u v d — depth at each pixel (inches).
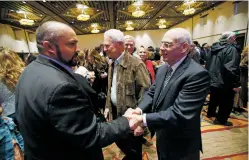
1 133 47.5
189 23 498.6
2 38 373.1
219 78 110.3
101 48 176.9
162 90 48.1
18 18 363.6
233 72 102.7
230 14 313.7
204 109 150.1
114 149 96.7
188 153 46.3
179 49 43.1
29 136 30.6
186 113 39.6
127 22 516.4
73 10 335.0
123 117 36.4
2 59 58.3
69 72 32.8
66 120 27.2
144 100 54.7
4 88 55.9
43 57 32.5
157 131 51.2
